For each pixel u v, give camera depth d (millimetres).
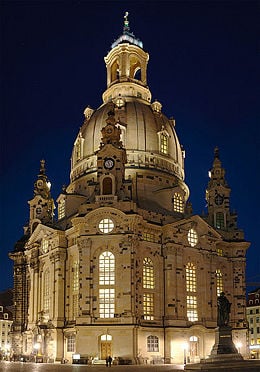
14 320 119562
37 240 114688
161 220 106062
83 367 78500
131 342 91625
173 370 68312
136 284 95812
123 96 129000
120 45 136500
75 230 102125
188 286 105562
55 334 100812
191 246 107562
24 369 70938
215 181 124375
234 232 119062
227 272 116250
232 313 113750
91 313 94438
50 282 107375
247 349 111938
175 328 98625
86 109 133375
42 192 128875
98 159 103688
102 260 97375
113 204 99438
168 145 120438
